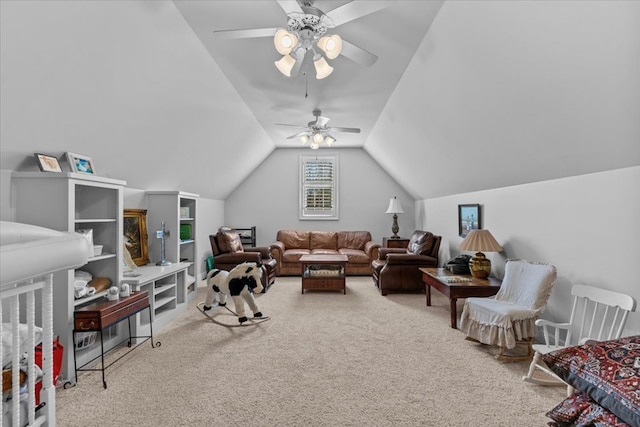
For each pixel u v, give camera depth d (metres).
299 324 3.42
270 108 4.43
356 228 7.14
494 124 2.77
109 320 2.28
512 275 2.90
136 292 2.76
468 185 4.31
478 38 2.17
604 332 2.27
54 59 1.84
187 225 4.67
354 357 2.61
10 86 1.77
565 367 1.47
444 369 2.41
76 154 2.59
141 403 1.97
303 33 2.09
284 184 7.14
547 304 2.83
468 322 2.90
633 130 1.79
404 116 4.11
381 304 4.20
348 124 5.20
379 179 7.12
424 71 2.98
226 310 3.96
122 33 2.06
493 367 2.44
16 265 0.71
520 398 2.03
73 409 1.90
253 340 2.98
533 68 2.00
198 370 2.39
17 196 2.21
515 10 1.79
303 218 7.12
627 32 1.44
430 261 4.71
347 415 1.85
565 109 2.05
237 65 3.14
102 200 2.86
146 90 2.64
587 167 2.35
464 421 1.80
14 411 0.89
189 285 4.45
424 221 6.49
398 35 2.57
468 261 3.99
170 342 2.93
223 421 1.80
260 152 6.36
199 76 3.06
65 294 2.19
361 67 3.16
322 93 3.87
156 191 4.07
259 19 2.38
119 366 2.45
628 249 2.09
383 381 2.23
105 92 2.32
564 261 2.66
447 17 2.23
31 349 0.94
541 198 2.96
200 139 4.08
